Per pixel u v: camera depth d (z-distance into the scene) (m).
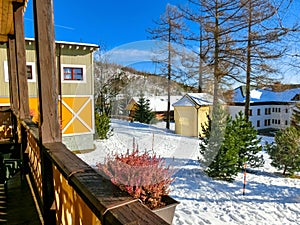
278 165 7.43
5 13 3.71
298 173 7.35
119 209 0.76
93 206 0.88
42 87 1.84
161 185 1.90
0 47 7.58
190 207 4.68
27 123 3.15
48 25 1.83
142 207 0.77
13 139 4.98
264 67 10.12
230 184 6.21
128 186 1.49
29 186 3.08
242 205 5.00
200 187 5.71
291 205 5.04
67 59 8.29
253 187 6.10
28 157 3.38
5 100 7.68
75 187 1.10
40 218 2.33
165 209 1.91
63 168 1.26
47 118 1.87
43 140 1.85
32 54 8.09
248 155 7.33
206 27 10.27
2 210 2.51
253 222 4.29
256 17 8.77
